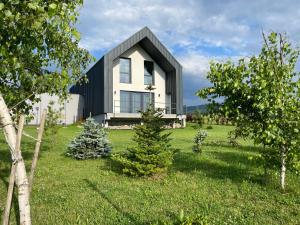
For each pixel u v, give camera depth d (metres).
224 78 8.47
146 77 34.81
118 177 10.17
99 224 6.27
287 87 7.99
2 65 6.29
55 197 7.96
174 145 17.84
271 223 6.28
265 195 7.91
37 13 5.04
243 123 8.55
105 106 30.25
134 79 33.78
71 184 9.25
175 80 33.91
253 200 7.63
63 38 7.71
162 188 8.77
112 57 30.78
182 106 33.75
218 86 8.62
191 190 8.52
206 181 9.45
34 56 7.42
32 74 7.43
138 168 9.91
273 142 8.19
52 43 7.66
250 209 7.01
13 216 6.71
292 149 7.88
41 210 7.07
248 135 8.82
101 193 8.30
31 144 17.06
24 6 4.99
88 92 35.56
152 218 6.51
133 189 8.68
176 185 9.08
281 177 8.35
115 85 32.66
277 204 7.32
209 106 8.92
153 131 10.47
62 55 8.15
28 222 4.64
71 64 8.65
